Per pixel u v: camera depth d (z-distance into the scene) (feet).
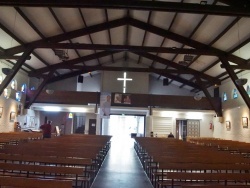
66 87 69.36
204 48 40.81
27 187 10.50
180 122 65.05
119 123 96.43
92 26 41.16
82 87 71.20
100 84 69.77
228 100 51.78
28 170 14.84
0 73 42.57
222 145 36.47
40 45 39.32
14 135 36.78
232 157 21.72
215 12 23.88
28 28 36.47
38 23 36.06
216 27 34.50
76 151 22.52
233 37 35.22
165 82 64.34
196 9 23.91
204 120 63.26
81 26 40.63
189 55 43.80
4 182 10.61
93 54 55.06
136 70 55.26
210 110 57.77
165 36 41.01
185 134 64.23
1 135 36.40
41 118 70.08
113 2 23.75
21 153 21.21
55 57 51.37
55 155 21.09
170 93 71.61
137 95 57.57
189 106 57.47
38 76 55.52
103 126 75.25
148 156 24.16
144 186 19.79
